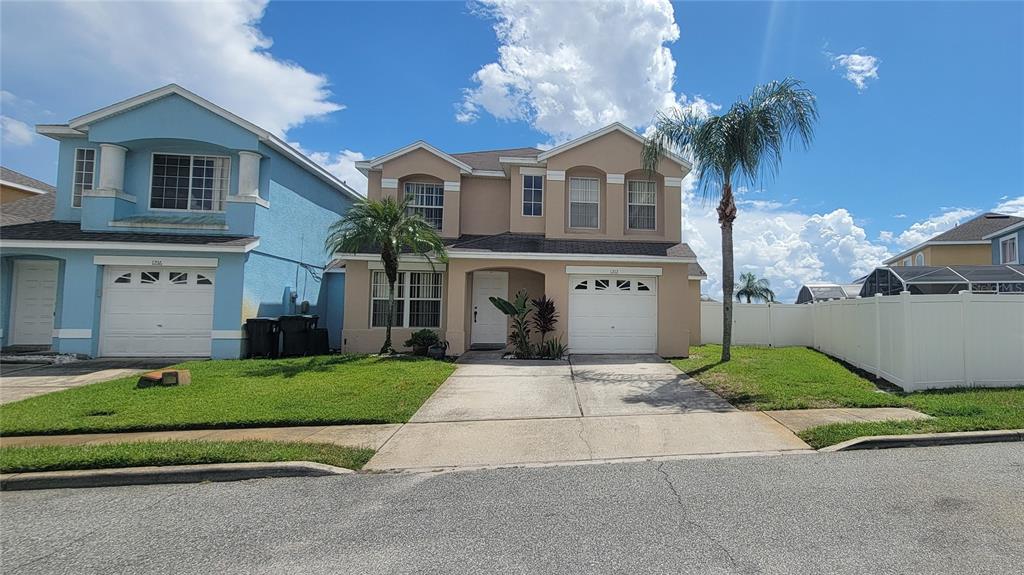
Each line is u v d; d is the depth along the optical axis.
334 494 4.68
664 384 9.76
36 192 18.73
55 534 3.88
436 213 16.19
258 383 9.36
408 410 7.59
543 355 13.14
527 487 4.81
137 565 3.40
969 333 9.32
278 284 15.03
